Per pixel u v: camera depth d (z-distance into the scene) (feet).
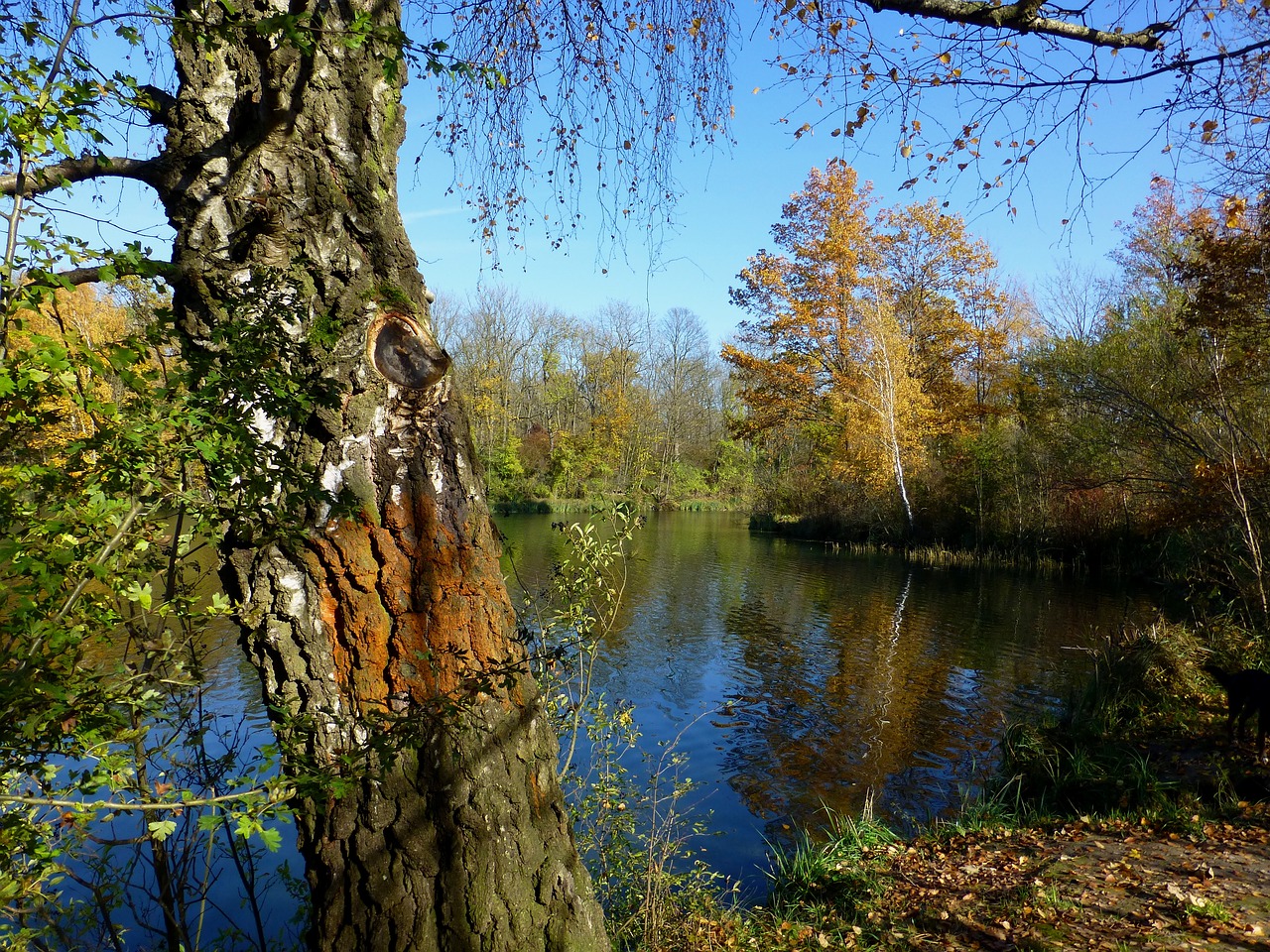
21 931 7.41
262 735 19.71
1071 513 72.54
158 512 6.92
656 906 14.47
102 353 5.74
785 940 13.83
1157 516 45.06
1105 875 15.40
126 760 6.66
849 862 17.63
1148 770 21.56
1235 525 37.63
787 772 25.39
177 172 8.04
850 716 30.89
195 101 8.10
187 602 7.55
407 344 8.34
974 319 112.06
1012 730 26.58
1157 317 58.03
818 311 99.71
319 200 8.12
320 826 8.28
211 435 6.26
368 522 8.02
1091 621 48.39
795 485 111.86
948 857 17.60
